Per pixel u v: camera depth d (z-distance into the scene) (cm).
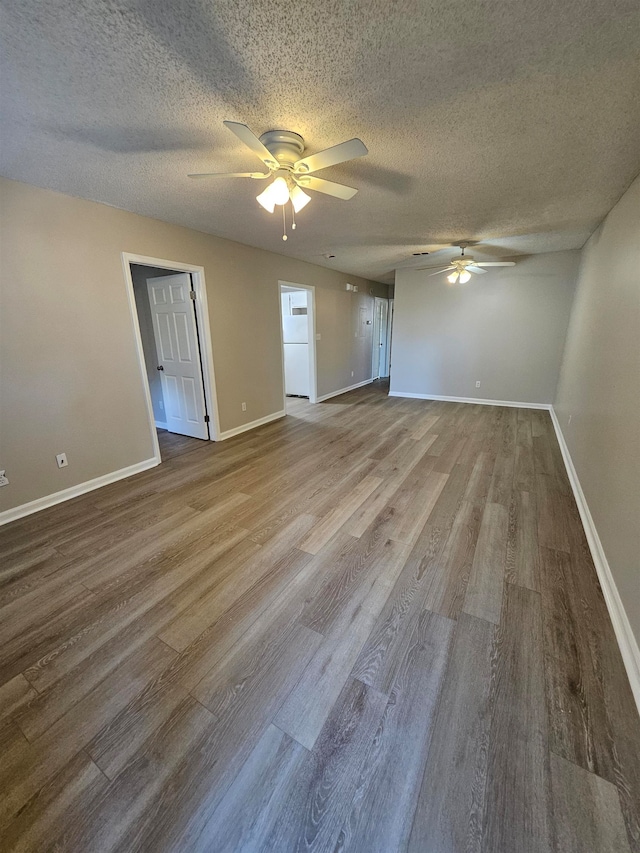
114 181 245
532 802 104
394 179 245
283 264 514
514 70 140
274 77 143
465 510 268
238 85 148
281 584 194
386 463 360
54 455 284
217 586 193
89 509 278
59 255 271
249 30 120
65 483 293
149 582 198
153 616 175
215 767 114
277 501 286
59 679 144
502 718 127
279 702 133
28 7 110
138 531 247
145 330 468
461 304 604
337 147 160
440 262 559
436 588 190
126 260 315
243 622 170
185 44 125
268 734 123
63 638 163
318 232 382
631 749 117
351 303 725
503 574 200
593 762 113
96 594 189
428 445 411
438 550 221
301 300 661
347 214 320
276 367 524
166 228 344
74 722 128
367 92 153
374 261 557
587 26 118
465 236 405
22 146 196
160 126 178
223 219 333
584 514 253
